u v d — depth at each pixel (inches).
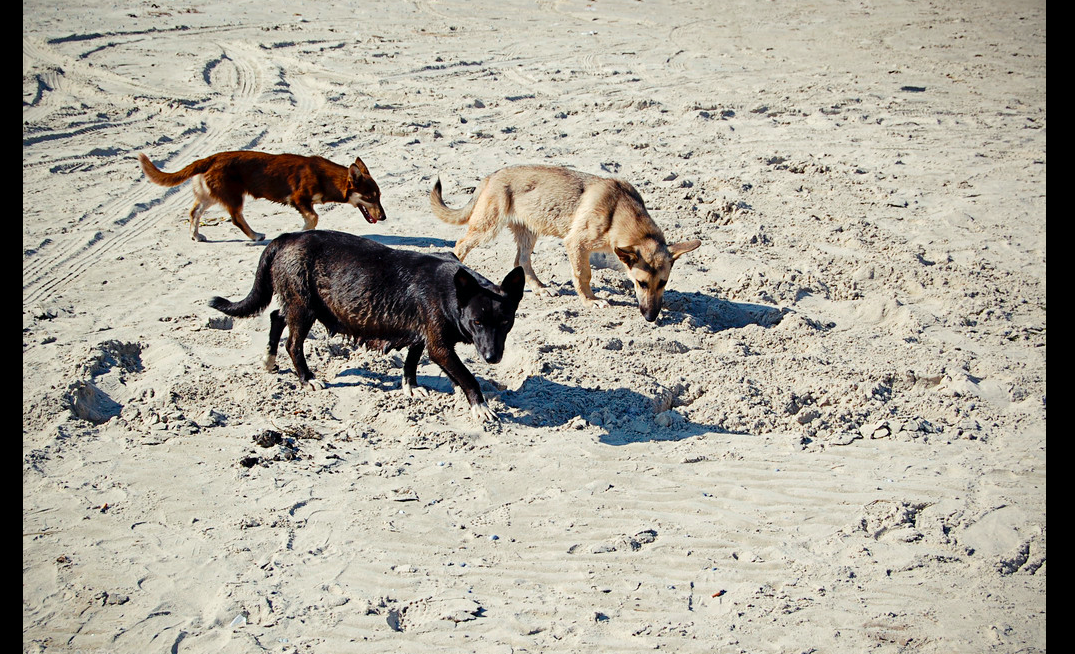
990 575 198.4
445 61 866.1
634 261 339.0
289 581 193.0
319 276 270.7
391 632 178.5
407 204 492.1
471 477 238.8
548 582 195.9
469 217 387.9
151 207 489.1
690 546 210.1
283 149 589.3
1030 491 232.4
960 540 211.3
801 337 334.6
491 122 673.0
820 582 197.0
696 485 238.1
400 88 764.6
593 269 414.3
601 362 304.2
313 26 984.9
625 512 223.8
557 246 444.8
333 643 174.6
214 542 205.0
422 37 968.3
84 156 563.2
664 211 481.1
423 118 677.3
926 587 194.9
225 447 249.0
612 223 345.7
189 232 454.0
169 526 211.0
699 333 336.8
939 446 260.2
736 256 415.8
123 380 284.2
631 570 200.5
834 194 514.0
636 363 303.7
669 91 769.6
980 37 995.9
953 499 228.8
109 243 431.8
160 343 310.8
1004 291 386.9
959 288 390.0
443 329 260.5
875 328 351.3
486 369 305.6
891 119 684.1
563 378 291.7
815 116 687.1
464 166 559.5
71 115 647.8
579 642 176.1
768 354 320.2
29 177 520.4
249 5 1052.5
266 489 228.5
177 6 1016.9
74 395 263.9
